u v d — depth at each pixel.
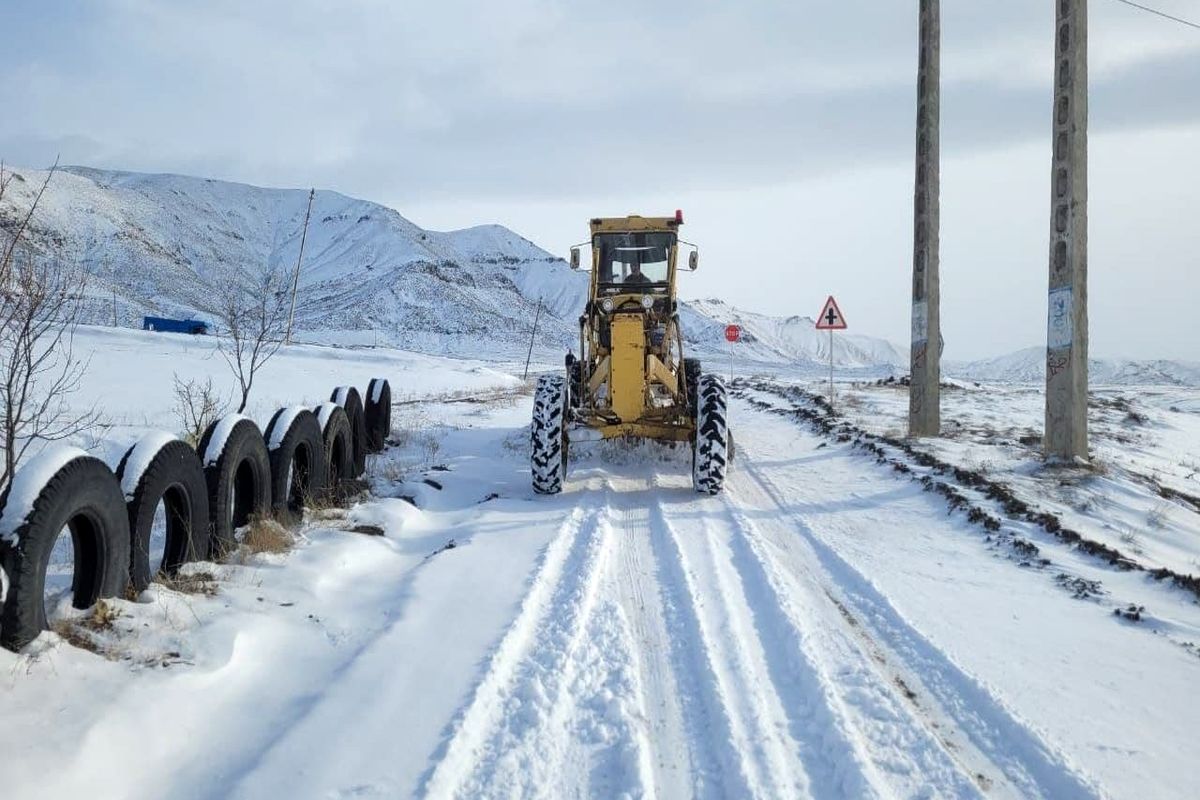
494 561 6.62
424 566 6.43
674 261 11.02
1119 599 5.93
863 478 10.47
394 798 3.36
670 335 10.95
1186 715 4.27
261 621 4.96
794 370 54.84
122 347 37.41
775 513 8.70
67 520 4.25
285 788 3.41
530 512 8.42
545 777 3.62
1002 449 11.85
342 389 9.94
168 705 3.86
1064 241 10.70
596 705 4.29
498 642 4.93
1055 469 10.32
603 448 12.30
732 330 32.41
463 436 14.15
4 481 5.84
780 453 12.70
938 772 3.69
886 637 5.28
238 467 6.66
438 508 8.73
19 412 6.26
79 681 3.82
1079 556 6.95
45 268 7.79
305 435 7.75
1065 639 5.25
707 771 3.71
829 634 5.27
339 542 6.71
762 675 4.66
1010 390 23.84
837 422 15.18
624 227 10.95
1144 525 8.23
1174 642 5.21
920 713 4.29
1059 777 3.67
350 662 4.62
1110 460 11.99
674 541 7.37
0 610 3.86
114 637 4.37
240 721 3.98
